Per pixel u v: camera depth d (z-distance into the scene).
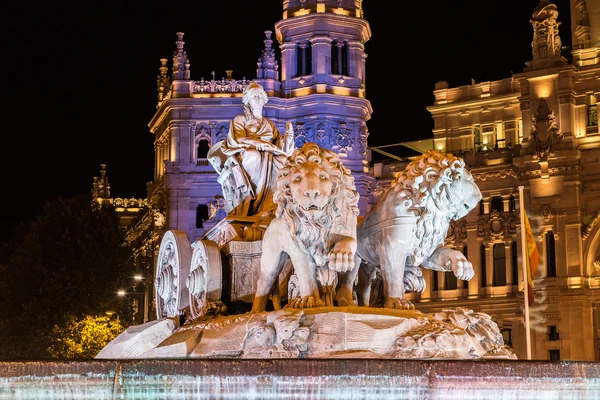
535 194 54.84
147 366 8.51
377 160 68.94
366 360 8.64
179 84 62.91
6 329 52.41
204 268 13.17
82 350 51.31
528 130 56.03
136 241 72.06
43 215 56.62
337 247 11.09
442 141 61.94
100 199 84.81
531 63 56.03
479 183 57.16
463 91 61.72
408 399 8.62
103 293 53.69
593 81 54.84
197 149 62.19
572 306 52.94
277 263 11.96
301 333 10.52
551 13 55.97
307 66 61.94
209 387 8.50
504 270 56.03
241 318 11.45
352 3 62.41
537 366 8.94
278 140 15.32
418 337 10.55
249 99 15.24
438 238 11.93
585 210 53.91
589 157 53.97
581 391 9.05
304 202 11.14
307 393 8.54
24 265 53.09
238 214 14.62
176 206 61.31
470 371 8.74
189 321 12.99
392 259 11.80
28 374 8.40
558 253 53.72
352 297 12.19
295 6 62.56
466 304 56.78
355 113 60.81
